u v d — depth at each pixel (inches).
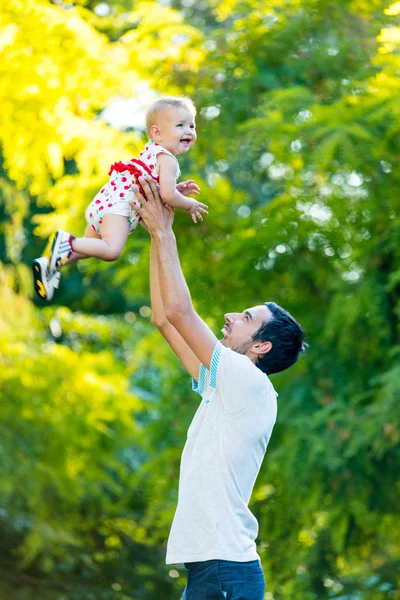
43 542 597.3
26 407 597.9
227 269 497.4
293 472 461.4
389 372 429.7
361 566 550.3
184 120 216.7
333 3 497.4
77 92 469.1
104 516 674.8
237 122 505.0
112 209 214.8
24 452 584.7
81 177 486.6
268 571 507.5
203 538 194.4
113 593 669.9
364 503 463.2
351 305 452.8
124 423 637.3
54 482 589.3
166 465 556.1
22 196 606.2
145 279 503.2
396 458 464.1
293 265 492.7
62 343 801.6
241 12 507.5
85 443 619.2
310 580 507.2
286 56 502.0
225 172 812.0
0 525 636.7
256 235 479.5
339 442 443.5
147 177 208.4
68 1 498.9
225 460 198.5
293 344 215.2
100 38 469.4
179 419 559.2
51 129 451.5
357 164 440.1
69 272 928.9
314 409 482.0
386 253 468.1
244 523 200.8
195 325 200.8
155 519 612.7
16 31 428.1
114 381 661.3
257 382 201.2
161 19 485.1
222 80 505.7
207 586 195.2
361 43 494.3
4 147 466.0
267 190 813.9
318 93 505.7
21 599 630.5
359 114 438.6
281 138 455.8
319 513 484.7
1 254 887.1
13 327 620.1
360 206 467.8
